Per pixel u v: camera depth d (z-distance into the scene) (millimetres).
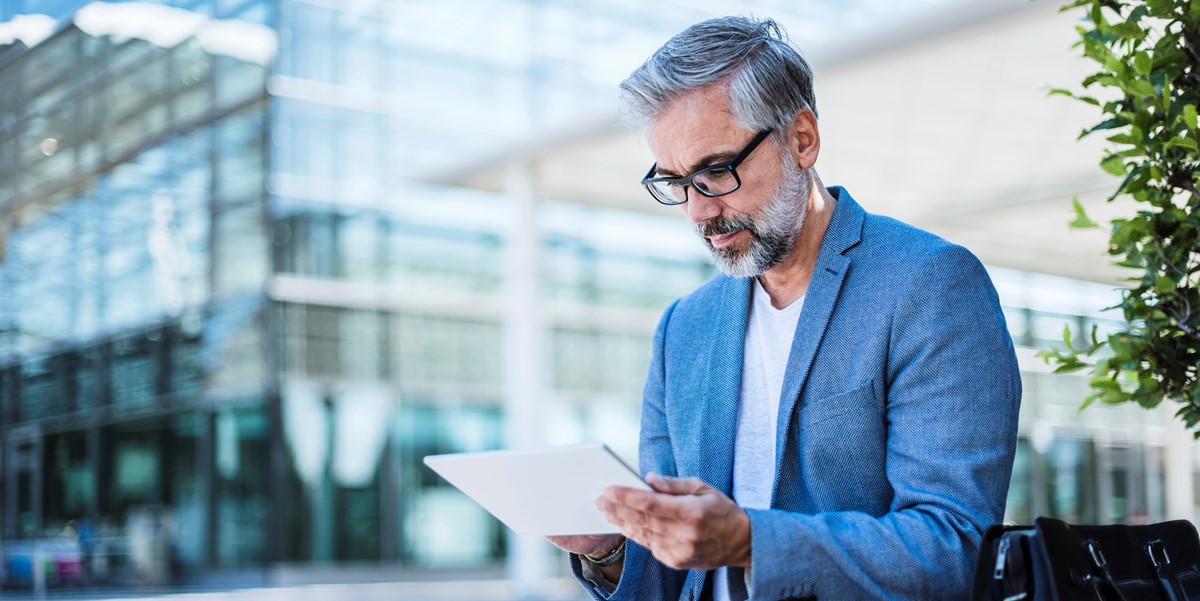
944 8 9398
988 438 1718
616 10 11727
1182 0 1887
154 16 11547
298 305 17469
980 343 1758
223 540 17703
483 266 19078
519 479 1614
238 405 17625
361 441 18094
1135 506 14344
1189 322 1914
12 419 16031
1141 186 1936
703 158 1777
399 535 18234
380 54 13883
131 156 12711
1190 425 2014
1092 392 2037
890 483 1788
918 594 1618
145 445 17781
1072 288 12992
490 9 12758
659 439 2109
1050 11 8867
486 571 18719
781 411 1839
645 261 20062
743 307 1981
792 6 10016
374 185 15828
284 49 13891
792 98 1804
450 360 18938
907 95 10781
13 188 11969
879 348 1797
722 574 1883
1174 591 1667
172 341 16625
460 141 14211
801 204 1842
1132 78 1889
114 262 14562
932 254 1814
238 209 15523
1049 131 11336
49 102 10578
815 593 1589
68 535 17234
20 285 13961
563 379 19391
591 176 14242
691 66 1781
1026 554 1526
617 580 1939
